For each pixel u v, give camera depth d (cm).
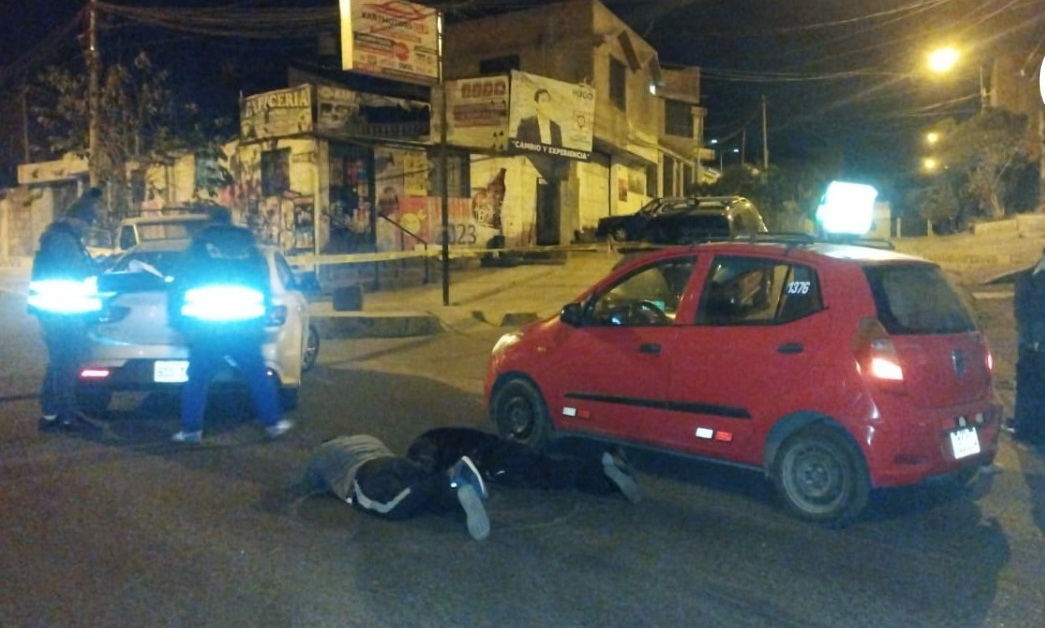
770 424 682
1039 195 3550
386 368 1304
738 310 729
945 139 3950
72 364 896
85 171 3053
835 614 518
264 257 943
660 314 780
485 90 2492
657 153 3850
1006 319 1591
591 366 788
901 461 640
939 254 2458
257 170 2530
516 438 844
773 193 4031
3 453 817
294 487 728
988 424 694
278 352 934
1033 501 727
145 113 2659
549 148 2628
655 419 746
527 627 493
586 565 581
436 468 706
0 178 3619
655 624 500
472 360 1381
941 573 579
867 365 644
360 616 504
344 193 2478
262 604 517
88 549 596
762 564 589
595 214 3194
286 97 2361
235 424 939
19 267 3128
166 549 597
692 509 696
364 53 2144
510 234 2717
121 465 785
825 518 659
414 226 2570
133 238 1492
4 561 575
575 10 3092
